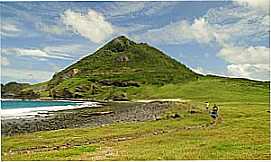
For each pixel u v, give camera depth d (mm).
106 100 150625
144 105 112688
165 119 62156
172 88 145625
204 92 126438
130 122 61562
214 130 45156
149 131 47375
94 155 31891
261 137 38750
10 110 105375
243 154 30672
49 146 38125
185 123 54500
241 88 125375
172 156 30516
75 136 44156
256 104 88625
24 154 33500
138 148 34562
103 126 55906
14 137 44125
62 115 86812
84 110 101938
